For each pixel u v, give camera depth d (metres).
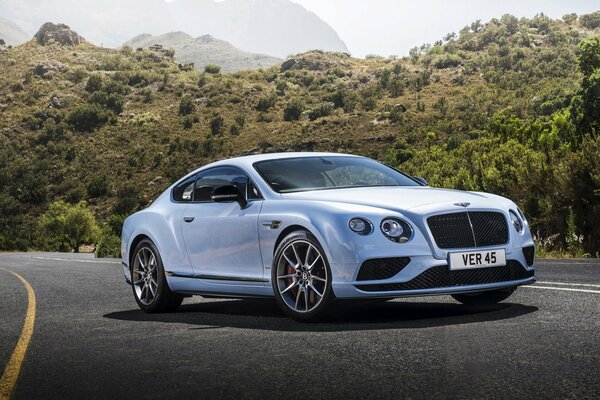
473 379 4.21
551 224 14.86
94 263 20.89
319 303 6.40
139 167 161.12
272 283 6.78
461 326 5.91
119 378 4.69
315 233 6.37
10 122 185.50
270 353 5.25
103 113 184.62
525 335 5.39
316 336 5.83
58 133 176.75
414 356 4.89
